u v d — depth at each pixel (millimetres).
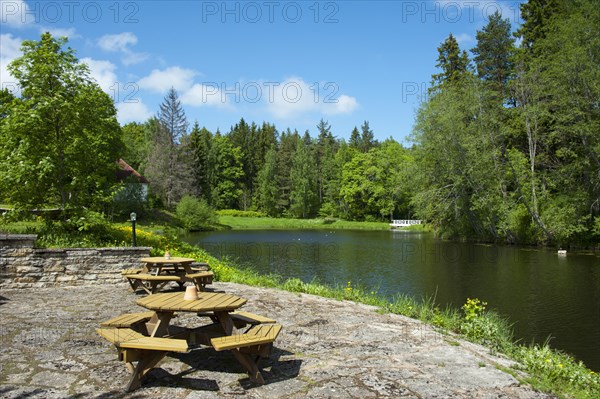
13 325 6129
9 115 13133
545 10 36344
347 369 4574
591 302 13156
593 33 26531
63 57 13602
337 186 76062
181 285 9938
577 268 19625
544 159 32625
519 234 31500
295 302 8320
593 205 27469
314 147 91250
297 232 50031
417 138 34000
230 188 80500
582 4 28219
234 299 4848
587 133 26141
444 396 3918
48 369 4395
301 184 75375
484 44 38469
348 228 59750
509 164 31328
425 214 35312
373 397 3855
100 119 14523
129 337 3998
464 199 33125
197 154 71625
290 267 20531
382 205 66875
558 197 28594
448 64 45031
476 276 17781
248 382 4164
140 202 43781
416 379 4324
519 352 5961
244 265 20078
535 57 35031
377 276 17922
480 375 4508
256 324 4906
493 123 31516
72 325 6145
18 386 3957
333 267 20531
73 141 13344
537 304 12977
